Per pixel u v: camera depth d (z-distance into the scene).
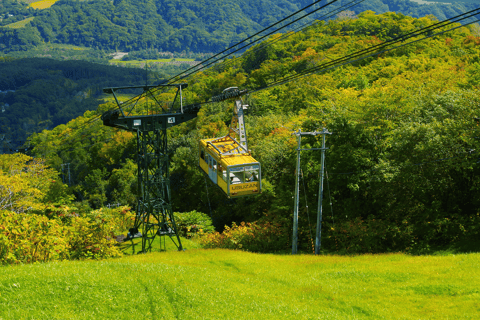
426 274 19.11
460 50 119.50
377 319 14.38
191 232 39.72
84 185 111.31
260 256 25.83
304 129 43.03
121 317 12.05
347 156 34.81
